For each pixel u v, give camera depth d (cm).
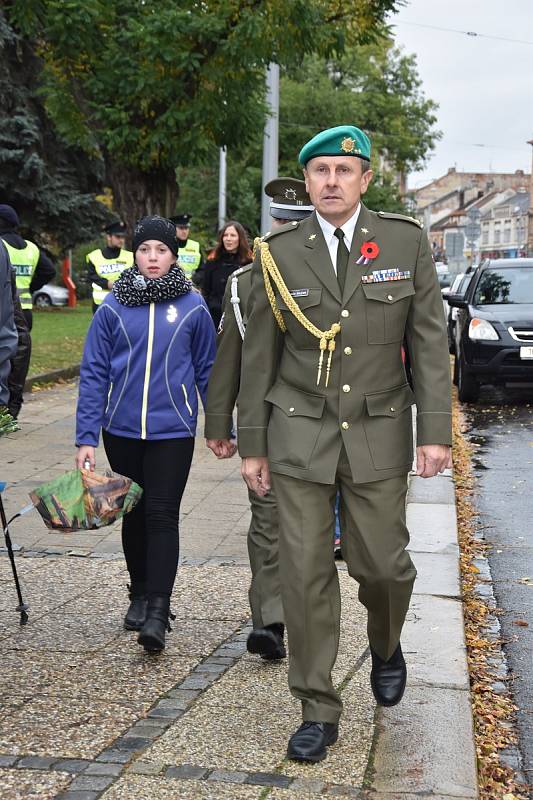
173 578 464
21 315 993
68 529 431
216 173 4184
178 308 471
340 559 622
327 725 361
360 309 360
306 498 364
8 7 1408
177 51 1341
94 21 1343
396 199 5028
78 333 2223
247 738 374
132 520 492
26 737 373
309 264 363
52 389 1391
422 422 361
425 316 366
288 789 335
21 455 925
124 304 470
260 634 443
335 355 362
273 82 1666
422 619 513
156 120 1431
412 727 385
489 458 1052
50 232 3123
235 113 1451
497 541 728
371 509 363
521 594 604
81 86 1470
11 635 485
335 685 425
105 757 357
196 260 1311
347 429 361
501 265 1553
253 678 434
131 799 328
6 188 2945
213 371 429
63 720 389
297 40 1423
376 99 4841
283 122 4216
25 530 684
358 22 1556
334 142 357
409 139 4991
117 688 421
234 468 886
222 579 577
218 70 1384
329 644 366
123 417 471
